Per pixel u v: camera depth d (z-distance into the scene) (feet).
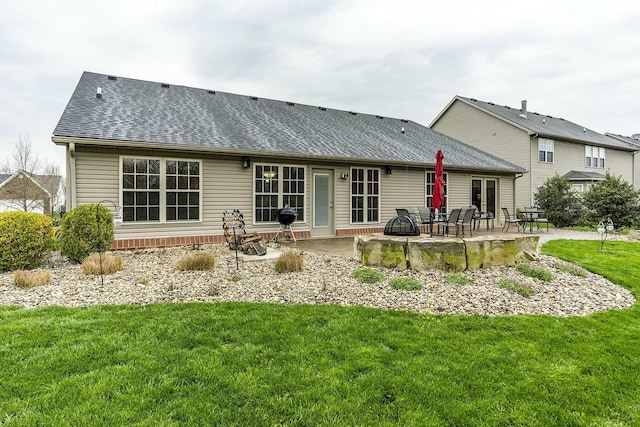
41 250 19.94
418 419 6.92
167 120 29.01
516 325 11.55
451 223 29.32
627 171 77.00
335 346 9.79
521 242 20.24
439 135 54.03
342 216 34.71
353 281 16.47
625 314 13.11
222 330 10.71
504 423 6.91
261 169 30.37
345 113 49.01
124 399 7.23
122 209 24.89
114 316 11.66
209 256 19.27
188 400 7.29
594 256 23.84
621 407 7.52
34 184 74.02
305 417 6.89
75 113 25.35
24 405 6.98
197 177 27.55
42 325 10.73
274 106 42.45
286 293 14.65
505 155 60.59
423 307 13.26
